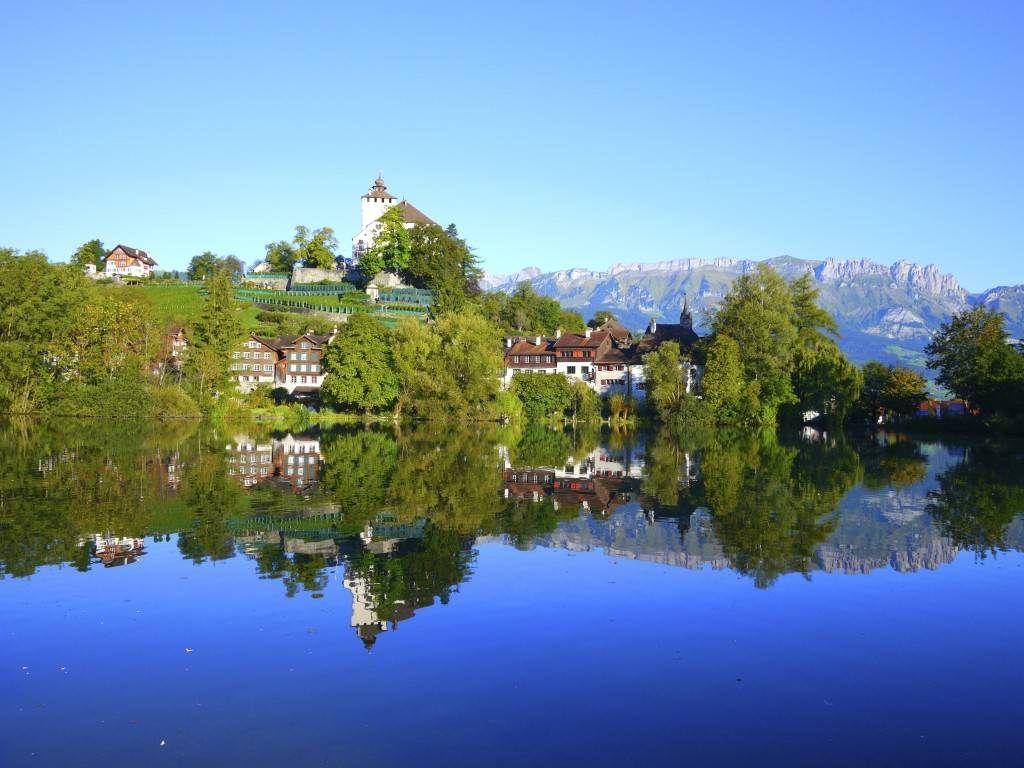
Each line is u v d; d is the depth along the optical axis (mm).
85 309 89812
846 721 14391
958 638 18781
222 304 100688
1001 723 14414
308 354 130375
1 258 84062
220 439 69750
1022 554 27312
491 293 185500
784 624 19578
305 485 40812
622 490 41312
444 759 12781
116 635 18141
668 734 13742
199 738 13414
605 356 129875
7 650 17234
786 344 101250
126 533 28438
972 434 94250
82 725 13867
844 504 37438
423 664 16625
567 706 14773
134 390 90125
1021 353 97750
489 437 80000
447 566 24531
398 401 107750
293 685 15531
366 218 182625
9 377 84375
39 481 40094
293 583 22344
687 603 21094
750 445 73938
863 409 120938
